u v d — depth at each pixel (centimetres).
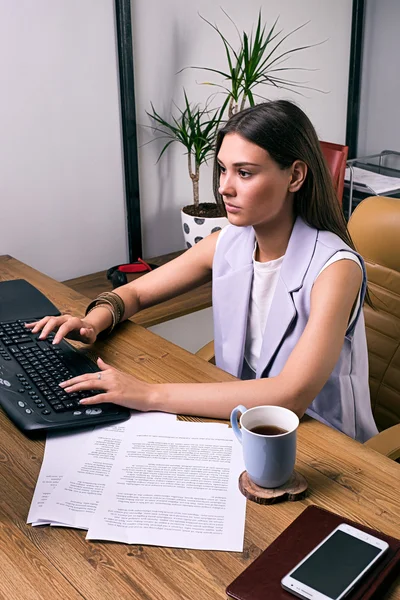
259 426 101
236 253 147
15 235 223
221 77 260
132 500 98
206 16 247
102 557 88
